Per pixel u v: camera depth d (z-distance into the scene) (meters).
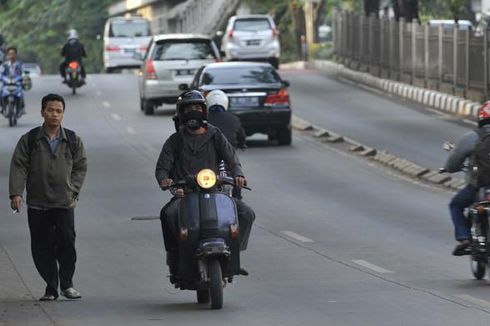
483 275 37.78
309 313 31.50
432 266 40.97
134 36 172.62
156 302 34.12
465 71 104.69
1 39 118.88
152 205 58.56
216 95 45.88
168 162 32.81
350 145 83.56
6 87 96.06
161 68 102.12
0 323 30.61
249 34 151.25
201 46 103.69
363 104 111.31
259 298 34.44
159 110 109.44
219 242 31.67
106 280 38.78
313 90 126.06
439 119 98.44
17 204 33.75
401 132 90.06
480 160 36.94
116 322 30.48
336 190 63.88
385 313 31.27
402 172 71.31
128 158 76.56
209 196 32.34
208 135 33.09
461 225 37.75
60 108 33.88
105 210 56.97
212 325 29.77
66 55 126.19
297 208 57.41
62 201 33.97
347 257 43.28
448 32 109.56
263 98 81.88
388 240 47.53
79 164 34.31
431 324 29.38
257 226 51.94
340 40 155.00
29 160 33.94
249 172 70.75
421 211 56.31
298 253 44.41
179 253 32.16
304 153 79.81
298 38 189.62
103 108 110.44
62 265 34.66
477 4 143.50
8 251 45.72
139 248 46.03
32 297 35.50
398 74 125.75
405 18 131.50
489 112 37.28
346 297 34.34
